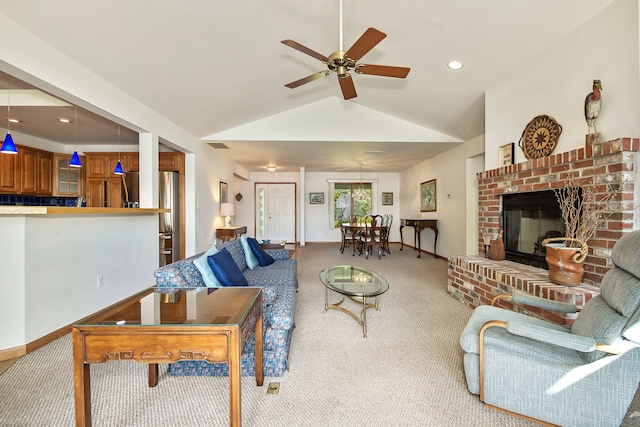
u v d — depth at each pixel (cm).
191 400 162
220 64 296
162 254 452
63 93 236
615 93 205
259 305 169
